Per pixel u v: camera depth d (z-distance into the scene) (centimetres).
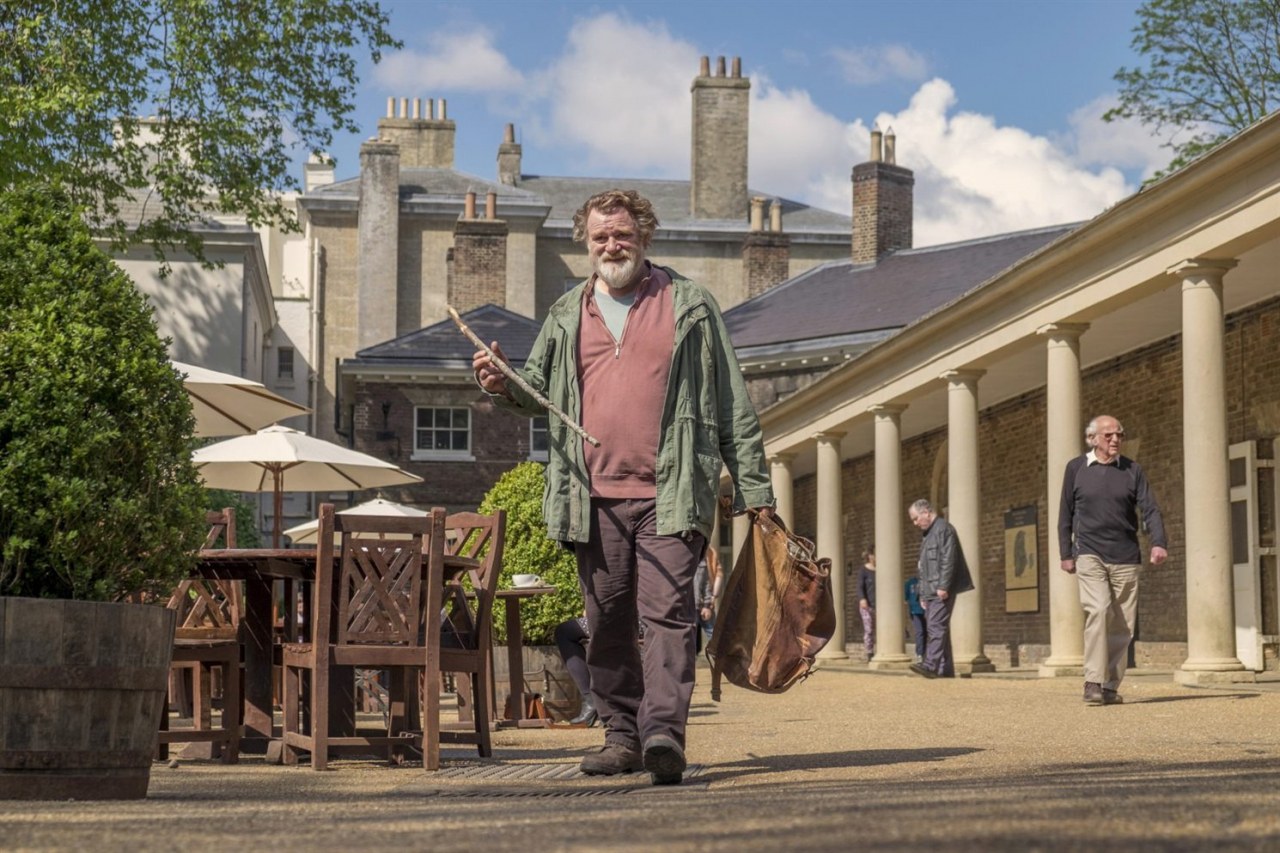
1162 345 1828
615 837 279
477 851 262
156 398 500
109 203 2092
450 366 3525
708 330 546
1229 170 1227
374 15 2119
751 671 552
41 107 1786
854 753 611
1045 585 2172
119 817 353
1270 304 1588
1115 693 1002
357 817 346
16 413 470
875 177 3597
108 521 478
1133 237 1390
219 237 3469
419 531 642
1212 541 1241
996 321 1695
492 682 968
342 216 4762
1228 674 1205
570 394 540
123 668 464
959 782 424
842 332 3191
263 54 2073
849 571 3005
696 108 5034
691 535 529
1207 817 287
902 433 2708
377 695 1142
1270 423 1592
